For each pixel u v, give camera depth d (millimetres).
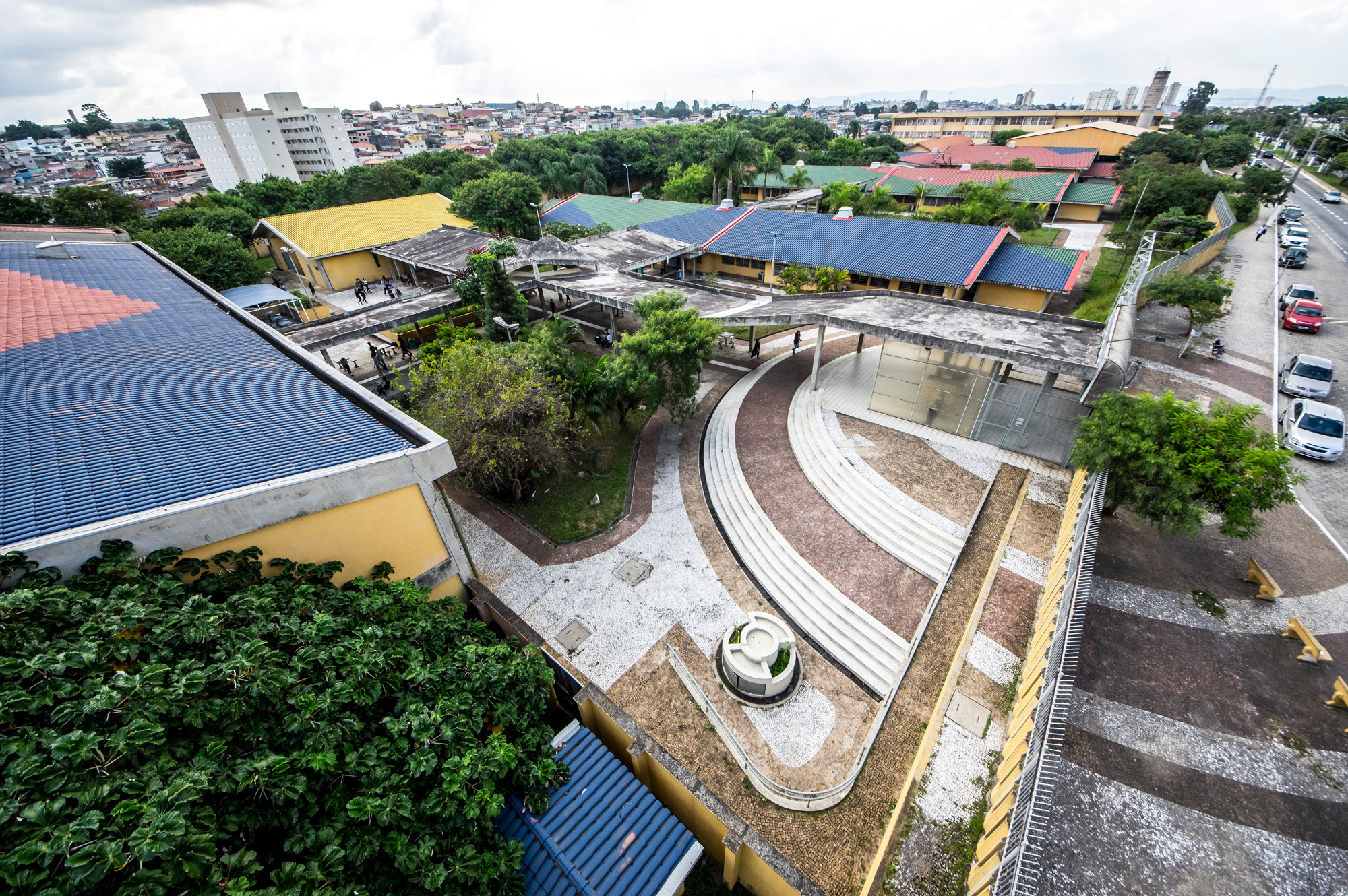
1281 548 16141
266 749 7297
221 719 7254
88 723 6414
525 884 8758
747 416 24688
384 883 7250
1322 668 12766
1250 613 14117
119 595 8055
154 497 10070
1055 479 18438
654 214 50562
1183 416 14000
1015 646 13094
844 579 15992
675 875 9016
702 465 22797
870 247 37500
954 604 14508
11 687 6332
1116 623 13883
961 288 34438
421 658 9836
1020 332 20172
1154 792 10578
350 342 36000
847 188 49719
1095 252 47750
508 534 19219
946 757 10992
